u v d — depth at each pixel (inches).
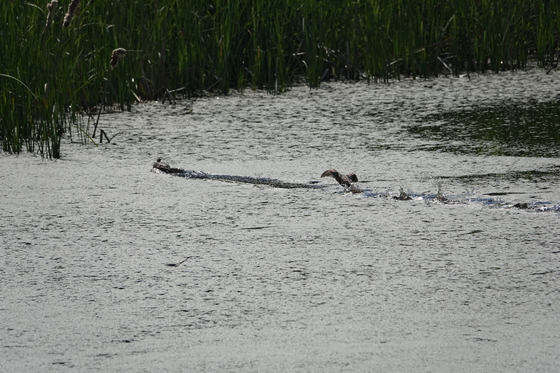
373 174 606.9
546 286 388.2
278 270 415.8
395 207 525.7
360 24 1098.1
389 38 1106.1
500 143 701.9
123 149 708.7
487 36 1123.3
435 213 510.3
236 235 474.6
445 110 862.5
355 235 470.6
